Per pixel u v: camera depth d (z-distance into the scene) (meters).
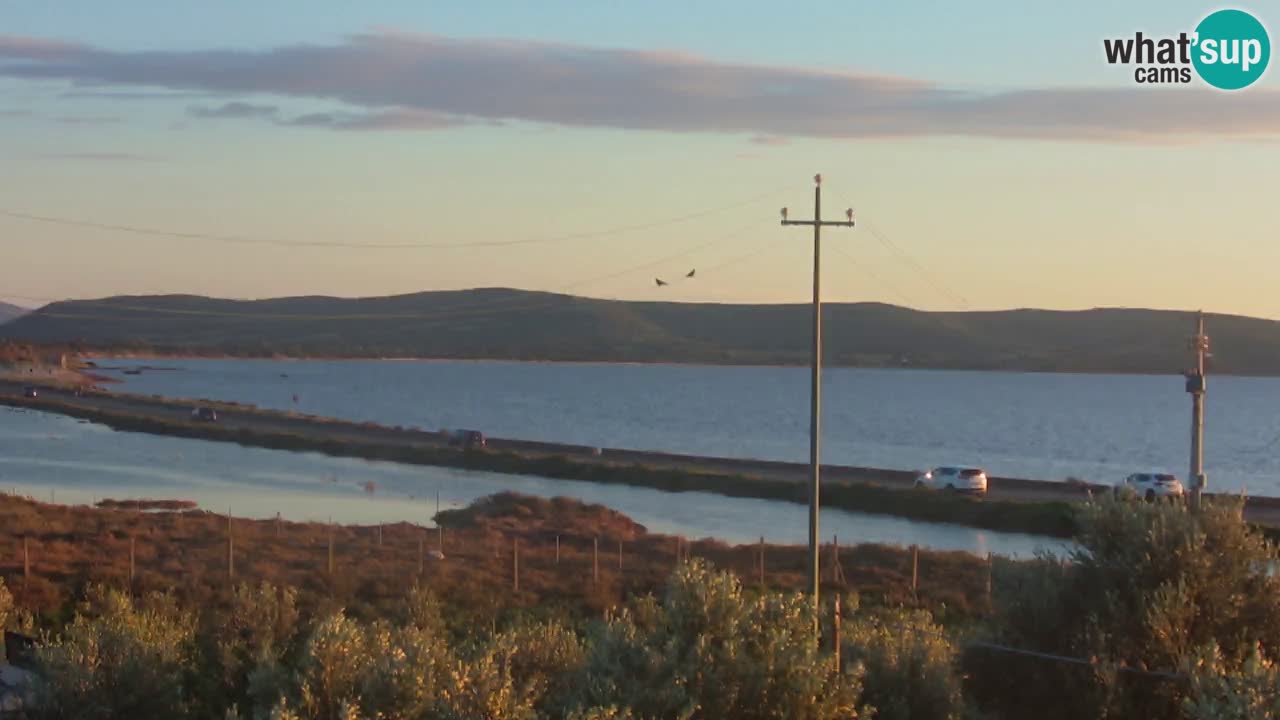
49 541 48.44
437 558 44.56
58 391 185.25
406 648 16.09
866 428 168.75
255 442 113.25
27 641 25.31
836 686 15.20
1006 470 108.31
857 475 83.06
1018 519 60.81
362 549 47.44
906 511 66.56
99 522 54.50
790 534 59.38
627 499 75.56
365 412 189.00
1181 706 14.34
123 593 31.80
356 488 80.81
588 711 13.41
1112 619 16.84
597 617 33.47
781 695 14.78
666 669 14.75
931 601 36.16
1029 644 17.38
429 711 14.72
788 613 15.98
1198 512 17.75
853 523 63.84
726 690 14.63
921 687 16.88
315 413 182.38
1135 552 17.34
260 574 38.72
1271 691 12.61
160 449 107.38
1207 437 159.75
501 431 153.12
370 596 36.16
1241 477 107.06
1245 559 17.14
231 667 22.25
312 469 93.06
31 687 19.39
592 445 131.75
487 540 52.44
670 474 83.38
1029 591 17.80
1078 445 143.25
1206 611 16.64
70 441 113.38
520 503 64.94
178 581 38.00
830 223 26.19
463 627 30.47
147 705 19.47
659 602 31.84
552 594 37.78
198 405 156.00
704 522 64.38
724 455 120.56
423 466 96.56
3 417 143.12
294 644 24.59
